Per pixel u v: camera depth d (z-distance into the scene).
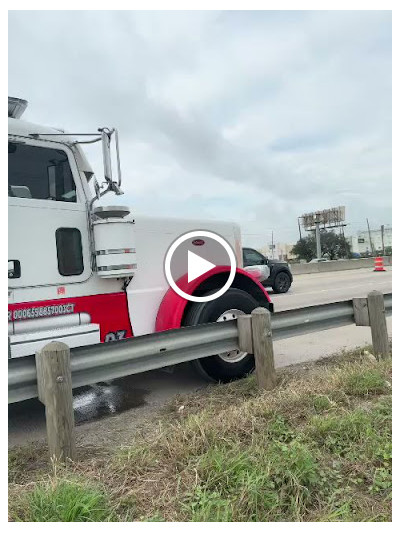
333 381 4.04
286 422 3.33
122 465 2.79
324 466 2.73
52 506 2.30
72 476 2.68
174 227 4.93
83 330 3.92
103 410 4.30
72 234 4.04
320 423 3.17
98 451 3.23
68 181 4.09
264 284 15.22
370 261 32.94
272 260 15.97
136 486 2.58
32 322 3.72
